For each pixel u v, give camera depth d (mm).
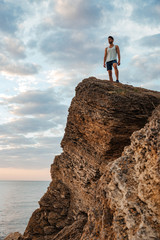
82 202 13094
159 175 5086
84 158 12969
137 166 5793
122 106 10867
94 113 11820
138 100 11102
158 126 5684
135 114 11047
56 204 14812
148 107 11273
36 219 15352
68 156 14430
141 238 4875
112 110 10891
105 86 11836
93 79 13523
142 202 5352
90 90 12203
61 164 15094
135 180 5734
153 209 5082
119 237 5277
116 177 6012
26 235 15102
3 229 72250
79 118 13266
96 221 6324
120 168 6188
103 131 11461
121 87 12461
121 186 5812
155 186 5141
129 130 11148
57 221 14492
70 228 11008
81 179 13023
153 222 5008
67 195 14570
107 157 11609
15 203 164375
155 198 5113
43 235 14773
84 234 6613
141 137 6043
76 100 13570
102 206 6273
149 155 5516
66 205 14438
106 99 11109
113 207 5863
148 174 5379
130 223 5215
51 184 15828
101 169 11812
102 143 11656
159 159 5172
